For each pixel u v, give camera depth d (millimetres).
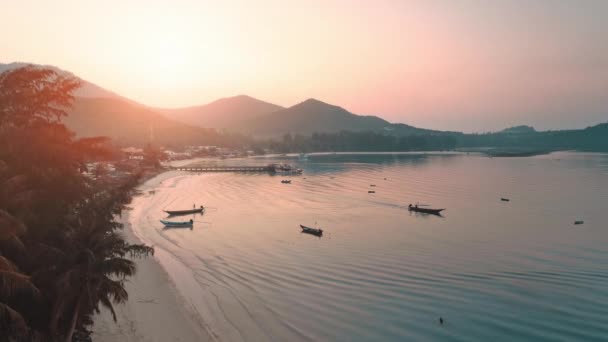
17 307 26875
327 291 50031
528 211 102562
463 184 154500
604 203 112625
